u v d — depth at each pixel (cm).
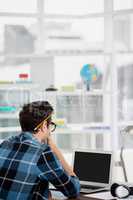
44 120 251
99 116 486
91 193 298
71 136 476
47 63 466
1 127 455
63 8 504
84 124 471
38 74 465
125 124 483
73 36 505
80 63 496
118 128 479
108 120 485
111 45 492
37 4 498
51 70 466
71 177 253
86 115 480
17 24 498
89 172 320
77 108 475
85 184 320
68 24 505
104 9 495
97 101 483
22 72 487
